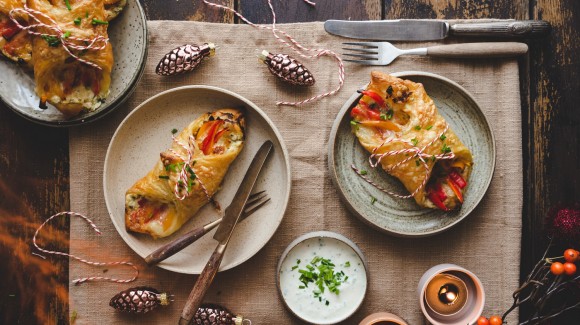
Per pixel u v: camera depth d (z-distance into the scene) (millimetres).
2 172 776
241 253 759
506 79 779
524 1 790
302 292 749
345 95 777
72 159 770
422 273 778
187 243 729
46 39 700
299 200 776
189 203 733
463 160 743
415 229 759
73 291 771
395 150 729
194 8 789
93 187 772
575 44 791
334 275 748
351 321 778
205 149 741
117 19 743
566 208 744
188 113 767
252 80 778
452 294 756
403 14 789
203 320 745
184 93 755
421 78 757
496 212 778
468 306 758
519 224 776
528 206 793
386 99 739
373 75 731
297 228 775
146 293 749
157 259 725
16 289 778
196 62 750
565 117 791
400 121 750
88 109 732
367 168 765
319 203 775
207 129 742
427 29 772
